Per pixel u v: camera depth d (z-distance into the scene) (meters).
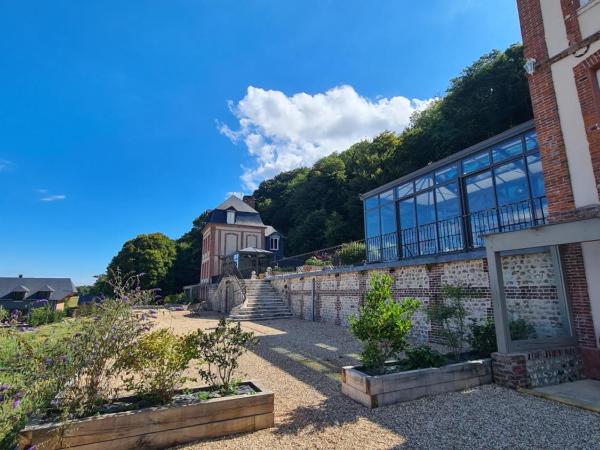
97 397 3.29
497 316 5.24
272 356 7.64
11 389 3.19
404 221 12.52
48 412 3.19
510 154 8.97
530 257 6.54
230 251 36.56
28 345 3.29
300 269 18.12
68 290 46.09
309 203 46.62
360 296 11.66
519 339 5.77
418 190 11.95
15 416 3.09
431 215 11.38
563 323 5.70
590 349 5.33
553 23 6.35
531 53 6.68
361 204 36.25
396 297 9.88
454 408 4.21
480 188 9.81
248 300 17.34
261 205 58.12
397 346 4.85
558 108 6.15
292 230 46.19
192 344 3.94
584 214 5.57
